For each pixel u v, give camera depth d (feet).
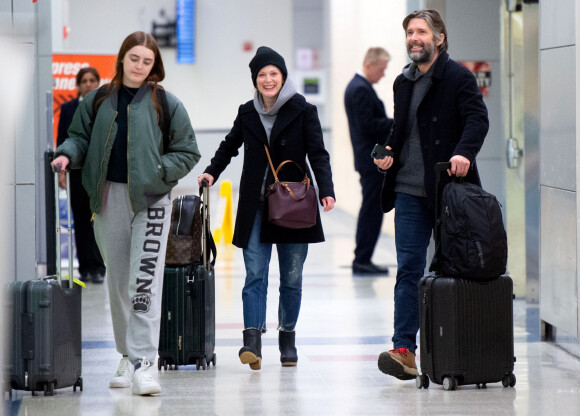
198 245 39.70
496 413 31.99
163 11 154.71
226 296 62.03
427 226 37.14
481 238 34.27
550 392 35.17
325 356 42.57
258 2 159.02
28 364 34.14
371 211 72.64
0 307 26.86
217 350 44.04
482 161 60.75
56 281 34.68
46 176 51.13
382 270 73.36
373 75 70.33
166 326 38.99
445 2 60.18
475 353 35.06
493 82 60.39
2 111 27.58
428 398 34.24
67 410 32.60
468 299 34.83
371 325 51.19
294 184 38.37
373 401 33.83
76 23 150.41
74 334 35.53
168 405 33.35
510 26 60.13
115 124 35.04
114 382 36.32
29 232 39.70
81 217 67.00
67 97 74.18
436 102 36.24
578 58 41.55
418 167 36.81
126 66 35.14
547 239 45.68
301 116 39.17
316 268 77.41
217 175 40.01
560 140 43.80
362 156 71.20
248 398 34.42
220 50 159.02
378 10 106.11
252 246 39.19
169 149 35.83
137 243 35.12
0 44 27.37
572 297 42.39
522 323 51.31
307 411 32.45
